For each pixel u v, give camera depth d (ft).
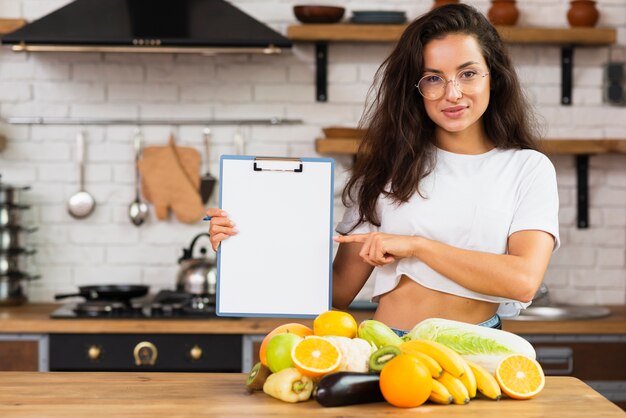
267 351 5.88
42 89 13.80
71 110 13.83
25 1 13.79
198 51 12.44
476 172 7.34
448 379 5.65
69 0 13.85
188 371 11.94
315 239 6.62
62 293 13.92
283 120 13.80
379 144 7.59
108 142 13.85
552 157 13.94
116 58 13.80
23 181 13.85
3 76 13.79
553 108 13.99
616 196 14.02
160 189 13.80
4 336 11.94
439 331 6.03
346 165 13.48
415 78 7.22
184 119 13.85
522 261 6.86
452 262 6.86
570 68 13.93
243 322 11.90
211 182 13.82
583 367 12.03
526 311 13.02
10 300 13.26
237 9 12.68
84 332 11.91
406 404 5.54
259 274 6.61
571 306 13.58
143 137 13.87
